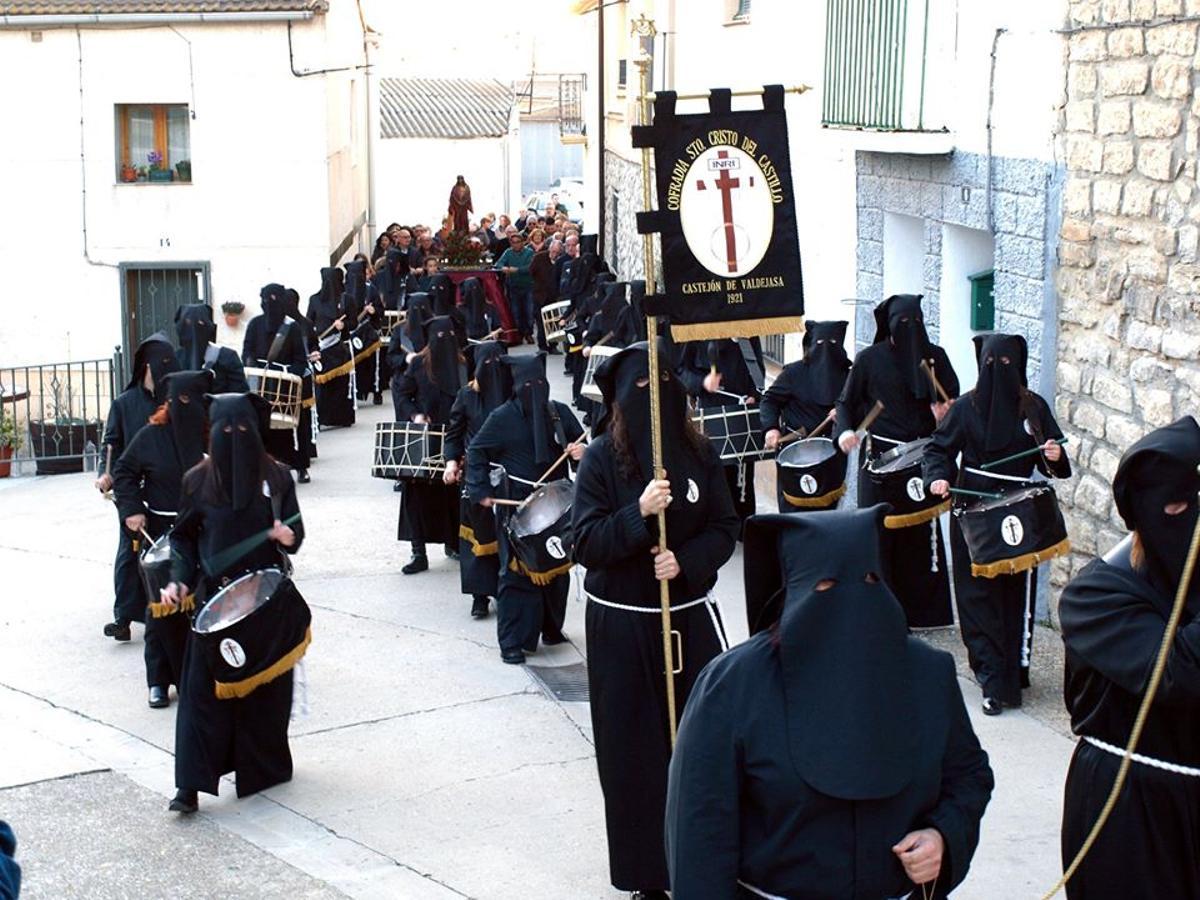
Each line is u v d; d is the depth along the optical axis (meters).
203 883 6.80
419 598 11.84
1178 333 8.48
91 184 26.73
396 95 58.50
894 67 11.90
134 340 27.25
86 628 11.26
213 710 7.56
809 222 14.34
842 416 10.30
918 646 3.93
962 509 8.86
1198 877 4.71
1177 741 4.68
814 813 3.75
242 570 7.71
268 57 26.47
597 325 17.94
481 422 10.85
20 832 7.40
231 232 26.92
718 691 3.86
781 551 3.84
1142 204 8.76
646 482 6.25
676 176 6.27
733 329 6.34
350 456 18.50
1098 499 9.34
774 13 15.27
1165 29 8.47
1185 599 4.61
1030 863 6.62
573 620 11.12
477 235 33.50
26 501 17.02
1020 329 10.13
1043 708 8.62
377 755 8.39
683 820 3.84
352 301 22.42
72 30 26.25
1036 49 9.79
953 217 11.09
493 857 7.00
